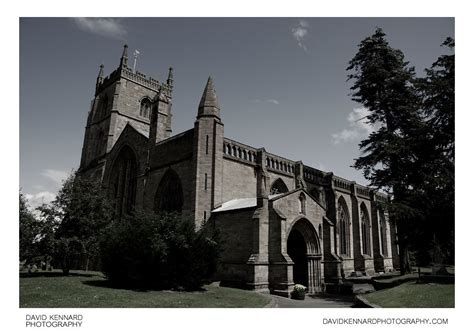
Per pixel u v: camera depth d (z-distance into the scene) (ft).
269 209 99.25
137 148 153.58
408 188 106.42
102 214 109.50
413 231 92.94
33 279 84.53
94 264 151.02
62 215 104.22
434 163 94.89
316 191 170.40
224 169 121.49
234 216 103.50
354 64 138.31
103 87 216.54
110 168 170.71
